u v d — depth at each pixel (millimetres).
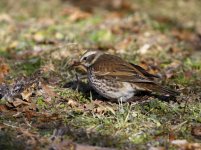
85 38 19203
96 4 25266
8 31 20188
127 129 11359
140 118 11891
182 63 16234
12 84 13891
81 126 11469
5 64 15352
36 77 14328
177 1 25500
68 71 14930
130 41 18828
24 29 20422
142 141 10852
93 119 11789
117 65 12781
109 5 25234
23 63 15828
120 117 11789
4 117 11922
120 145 10648
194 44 20031
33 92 13219
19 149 10289
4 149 10297
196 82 14492
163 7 25031
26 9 23719
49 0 24797
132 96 12938
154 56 17141
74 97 13195
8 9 23719
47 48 17375
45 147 10406
